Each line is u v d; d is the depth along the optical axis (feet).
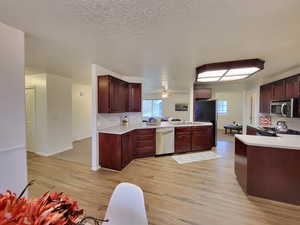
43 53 8.42
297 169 7.12
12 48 5.74
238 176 9.21
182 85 20.13
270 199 7.52
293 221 6.11
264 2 4.29
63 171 10.70
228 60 9.54
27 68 11.88
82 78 16.31
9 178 5.61
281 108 11.57
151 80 16.48
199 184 9.00
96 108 10.93
